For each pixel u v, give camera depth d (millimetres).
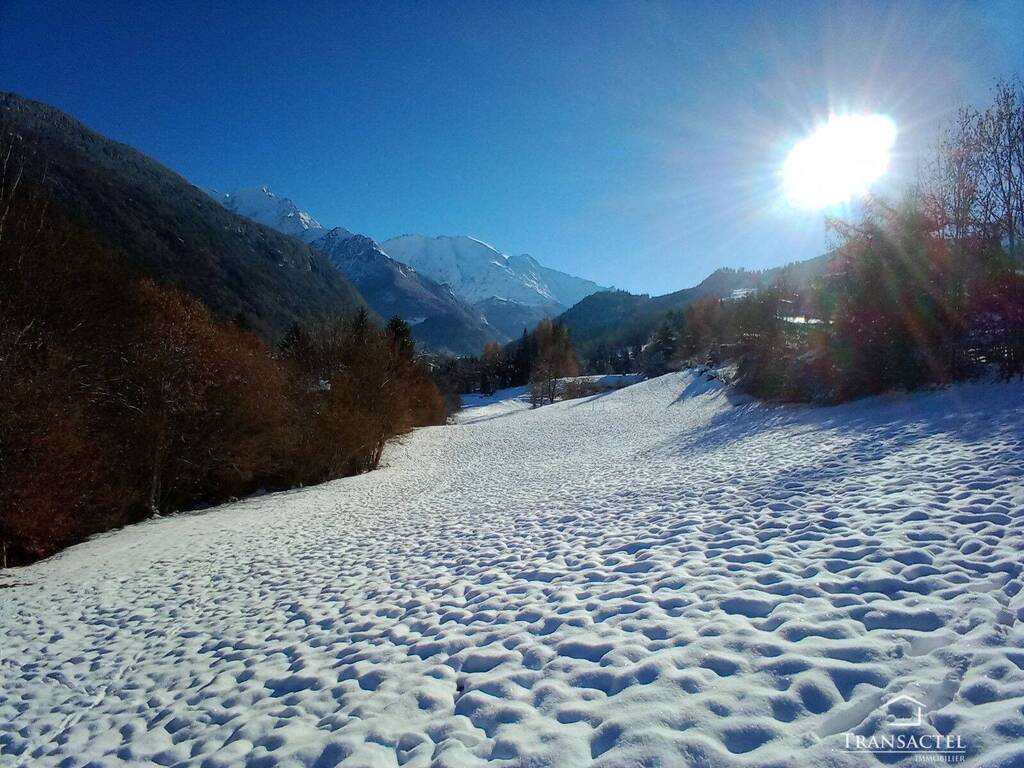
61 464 13438
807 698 2891
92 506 15242
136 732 4336
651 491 9781
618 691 3340
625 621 4281
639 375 70938
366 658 4719
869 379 14805
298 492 21188
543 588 5574
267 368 22969
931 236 13289
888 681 2885
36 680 5781
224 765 3531
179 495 20234
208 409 19406
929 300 13000
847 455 8758
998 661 2824
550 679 3664
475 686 3793
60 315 17609
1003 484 5566
